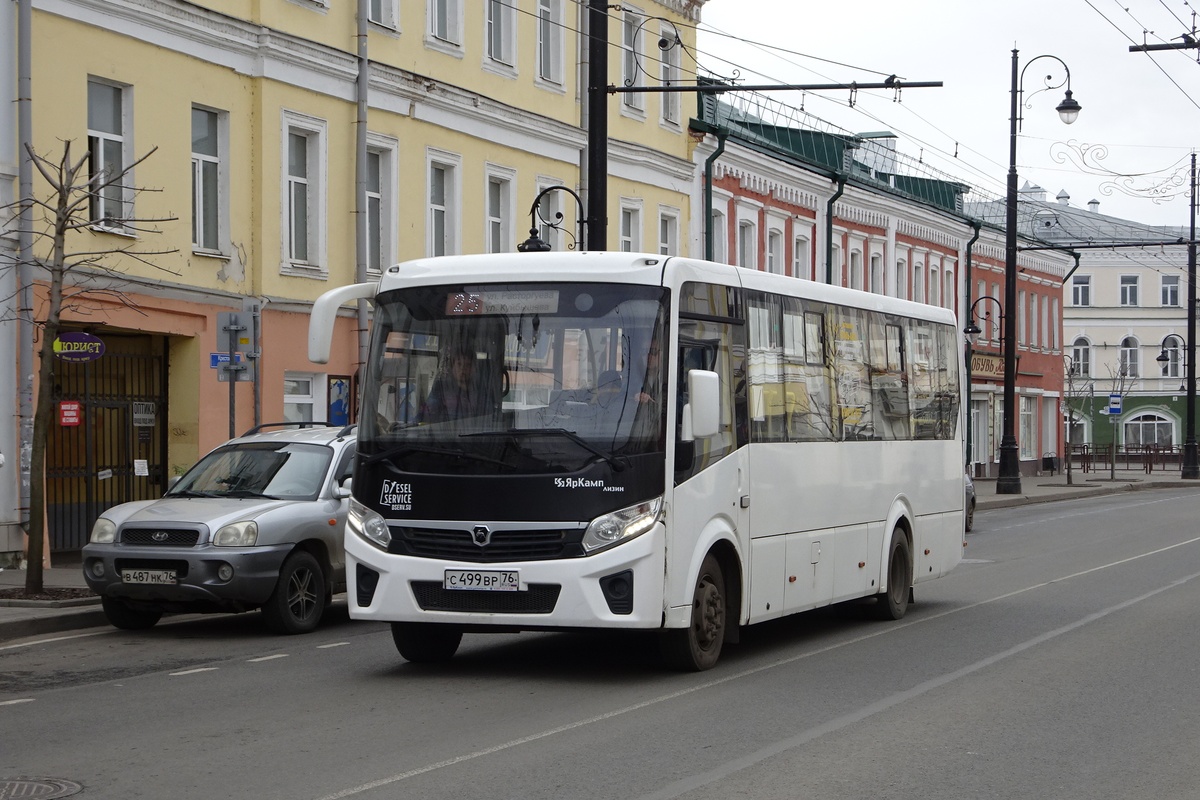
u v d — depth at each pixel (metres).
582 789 7.95
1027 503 44.50
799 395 13.84
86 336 19.88
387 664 12.65
